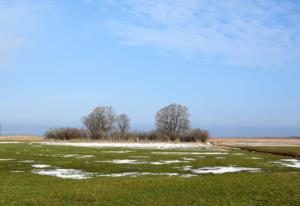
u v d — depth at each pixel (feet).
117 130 481.05
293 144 351.87
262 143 384.68
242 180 90.07
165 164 136.87
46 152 192.03
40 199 69.56
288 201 68.44
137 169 121.80
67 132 439.22
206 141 419.74
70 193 75.05
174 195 73.61
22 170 117.50
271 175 99.76
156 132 449.89
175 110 463.01
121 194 74.43
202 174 110.01
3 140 394.52
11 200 68.69
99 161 145.59
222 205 66.03
